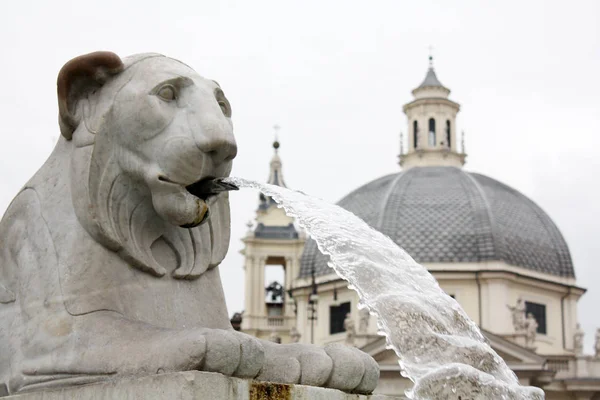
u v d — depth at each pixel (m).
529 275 61.12
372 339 54.59
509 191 66.88
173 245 4.73
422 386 4.47
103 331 4.33
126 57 4.72
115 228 4.52
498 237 61.28
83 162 4.55
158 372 3.97
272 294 78.75
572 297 62.97
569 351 61.88
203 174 4.51
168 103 4.54
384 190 66.44
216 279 4.96
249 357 4.00
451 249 61.25
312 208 5.14
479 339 5.37
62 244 4.55
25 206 4.80
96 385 4.06
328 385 4.37
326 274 62.09
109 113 4.53
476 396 4.66
